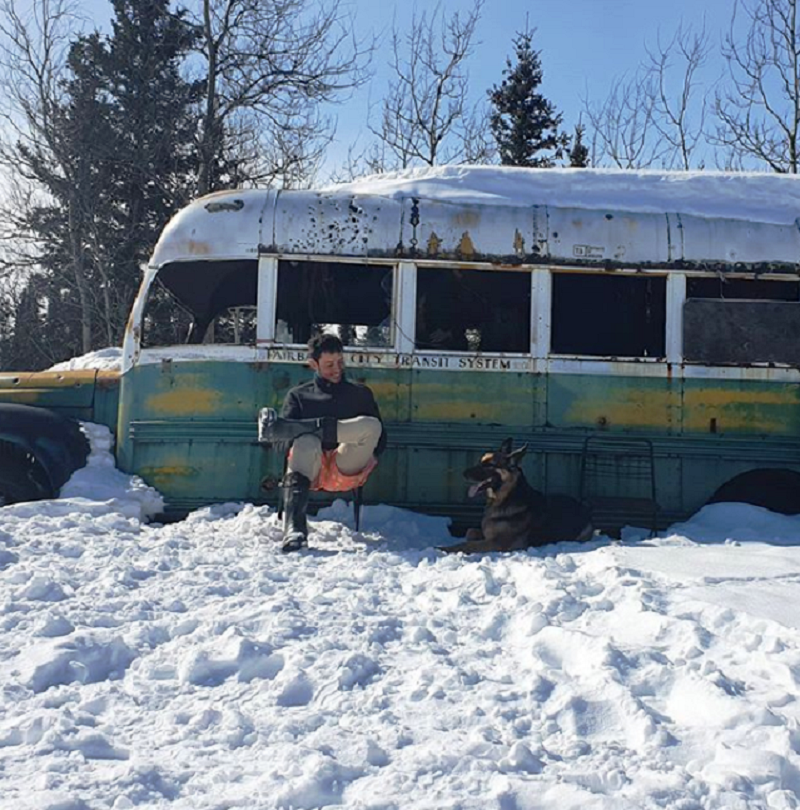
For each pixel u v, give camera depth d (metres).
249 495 6.77
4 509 6.22
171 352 6.93
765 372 6.92
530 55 36.09
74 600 4.45
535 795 2.47
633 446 6.86
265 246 6.86
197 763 2.75
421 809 2.41
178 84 25.86
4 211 24.05
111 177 25.09
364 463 6.15
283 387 6.83
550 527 6.24
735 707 2.96
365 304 7.33
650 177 7.30
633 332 7.48
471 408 6.86
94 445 6.98
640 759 2.72
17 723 2.99
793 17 24.16
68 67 24.84
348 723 3.04
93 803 2.46
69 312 26.30
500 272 6.98
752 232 7.02
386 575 5.09
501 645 3.87
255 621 4.06
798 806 2.40
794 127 24.30
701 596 4.31
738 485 6.97
